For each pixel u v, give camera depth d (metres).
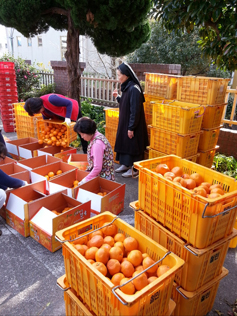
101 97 10.33
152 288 1.48
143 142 4.82
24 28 6.69
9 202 3.29
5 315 2.21
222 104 4.26
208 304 2.24
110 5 5.48
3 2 6.16
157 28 11.25
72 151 5.04
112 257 1.86
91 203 3.36
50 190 3.65
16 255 2.88
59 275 2.63
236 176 4.81
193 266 1.95
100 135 3.72
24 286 2.49
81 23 6.05
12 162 4.21
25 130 6.28
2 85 7.33
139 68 8.52
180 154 3.99
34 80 12.34
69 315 2.05
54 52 20.16
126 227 2.09
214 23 3.80
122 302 1.38
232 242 3.05
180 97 4.54
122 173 5.20
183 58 11.34
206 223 1.79
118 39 6.96
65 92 10.94
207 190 2.17
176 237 2.02
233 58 3.99
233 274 2.70
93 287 1.67
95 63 17.22
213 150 4.61
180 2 3.69
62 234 1.90
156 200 2.18
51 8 6.55
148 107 5.18
